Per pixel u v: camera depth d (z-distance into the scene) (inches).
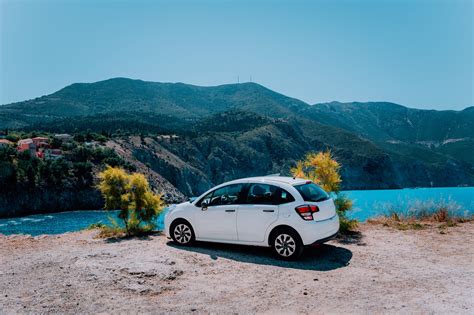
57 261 281.9
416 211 469.4
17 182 3846.0
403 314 177.9
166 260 274.2
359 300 198.5
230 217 304.8
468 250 306.2
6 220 3294.8
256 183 305.6
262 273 250.5
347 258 287.4
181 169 6466.5
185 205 334.3
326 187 392.5
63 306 195.3
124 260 275.3
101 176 418.0
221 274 248.8
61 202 4097.0
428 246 323.9
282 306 192.4
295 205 279.3
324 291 214.1
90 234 420.8
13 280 238.8
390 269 257.0
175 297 207.9
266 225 288.0
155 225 417.1
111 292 215.5
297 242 274.8
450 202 473.7
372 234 378.6
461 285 219.1
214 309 189.6
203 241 331.9
